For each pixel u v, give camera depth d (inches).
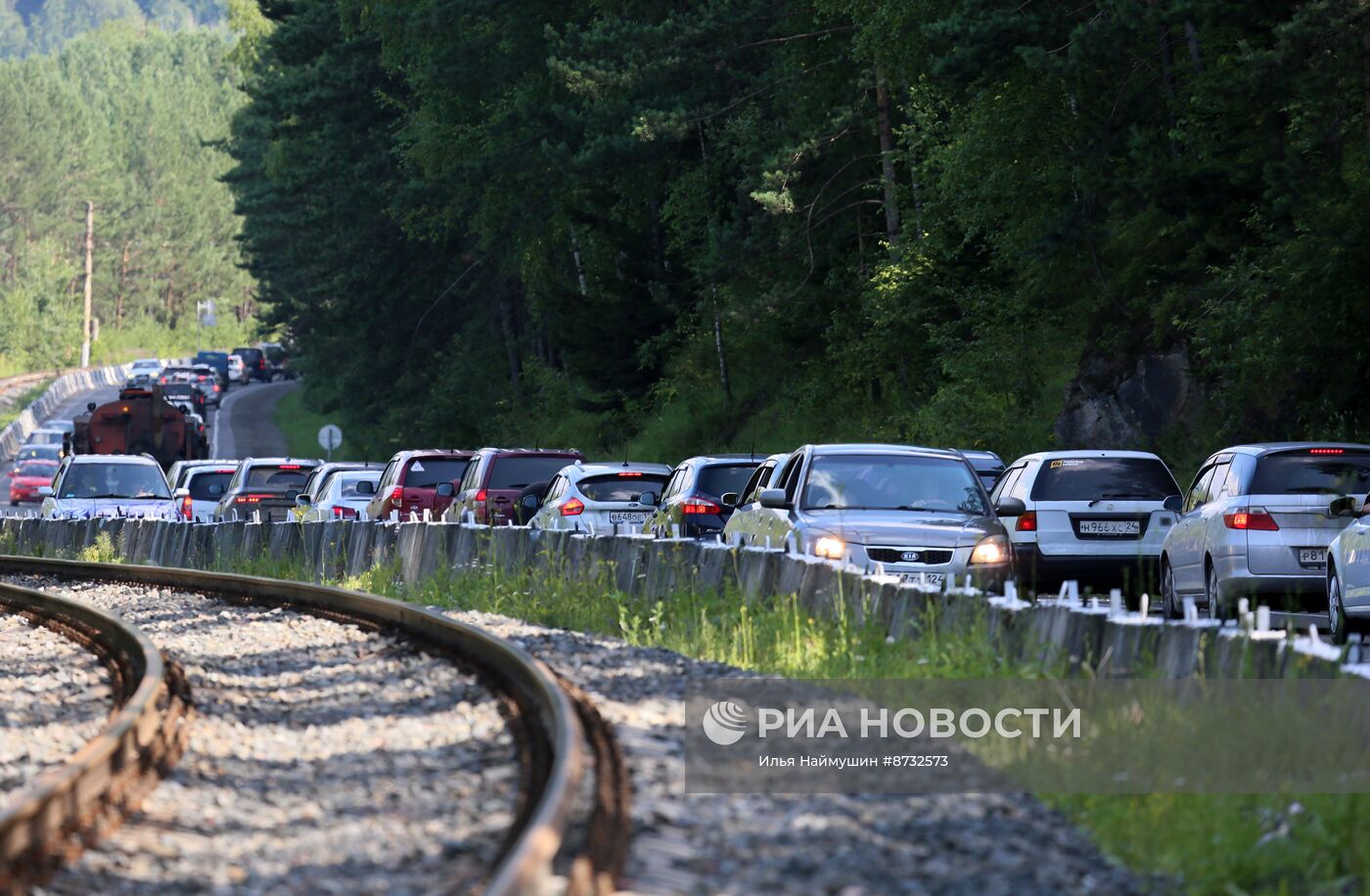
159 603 3388.3
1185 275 4904.0
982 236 6151.6
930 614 2005.4
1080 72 4734.3
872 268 6850.4
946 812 1257.4
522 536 3376.0
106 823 1259.2
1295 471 2524.6
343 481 4859.7
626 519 3710.6
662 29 7524.6
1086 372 5187.0
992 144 5290.4
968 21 5039.4
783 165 6914.4
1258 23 4050.2
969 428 5423.2
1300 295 3828.7
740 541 2706.7
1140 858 1163.3
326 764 1537.9
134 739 1544.0
